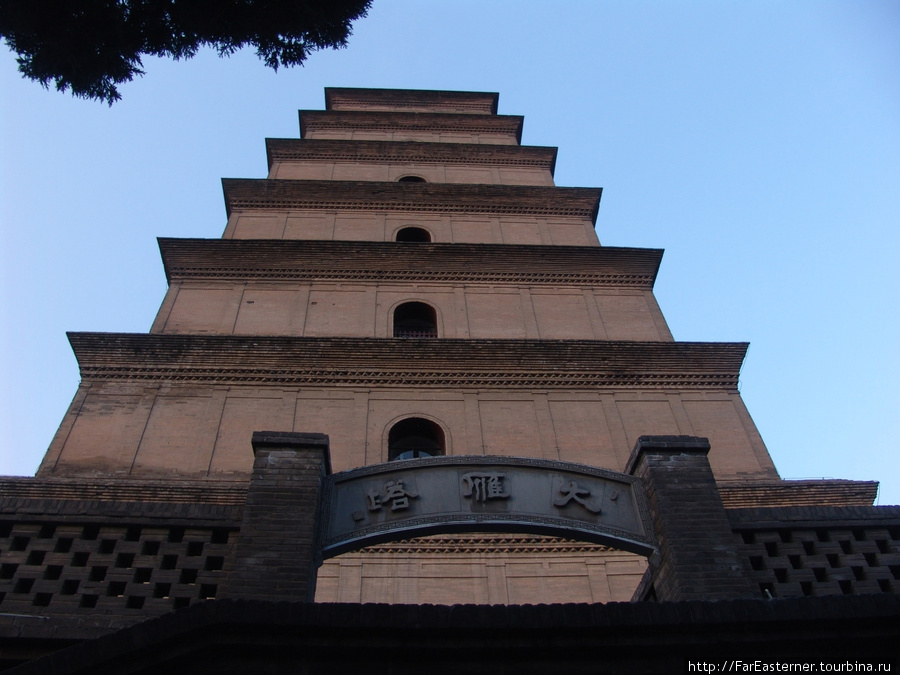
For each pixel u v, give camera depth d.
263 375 18.95
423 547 15.91
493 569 15.68
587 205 27.70
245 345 19.23
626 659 7.71
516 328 21.83
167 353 19.02
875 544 10.39
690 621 7.65
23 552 9.98
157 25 10.88
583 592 15.37
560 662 7.66
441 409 18.72
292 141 30.70
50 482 15.34
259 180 27.08
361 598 15.03
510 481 10.23
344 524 9.70
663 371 19.86
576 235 26.67
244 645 7.41
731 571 9.33
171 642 7.35
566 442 18.14
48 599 9.69
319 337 19.45
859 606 7.76
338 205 27.03
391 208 27.22
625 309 22.86
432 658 7.60
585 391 19.44
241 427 17.78
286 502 9.65
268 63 11.62
